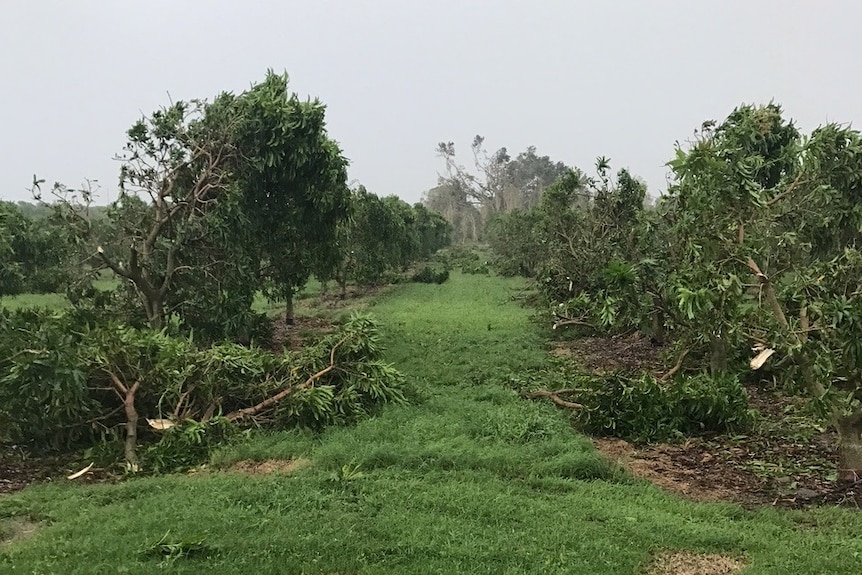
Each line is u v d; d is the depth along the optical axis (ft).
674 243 31.91
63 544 14.58
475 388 31.24
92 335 25.26
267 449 22.35
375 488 18.43
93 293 35.96
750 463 21.72
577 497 18.22
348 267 74.84
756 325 21.94
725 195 21.22
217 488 18.31
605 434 25.23
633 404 24.99
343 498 17.60
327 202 39.65
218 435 23.22
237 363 25.05
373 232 76.23
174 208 34.01
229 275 35.45
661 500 18.29
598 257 47.78
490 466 20.77
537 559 14.15
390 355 38.70
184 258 35.65
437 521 16.15
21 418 22.03
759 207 21.47
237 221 35.17
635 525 16.07
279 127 36.14
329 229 42.75
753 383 32.27
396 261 92.63
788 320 20.72
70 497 18.16
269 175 37.83
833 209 26.25
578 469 20.52
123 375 24.02
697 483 20.17
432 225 139.13
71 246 38.58
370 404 27.17
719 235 20.97
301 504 17.06
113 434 23.25
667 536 15.48
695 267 22.34
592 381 27.22
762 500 18.63
